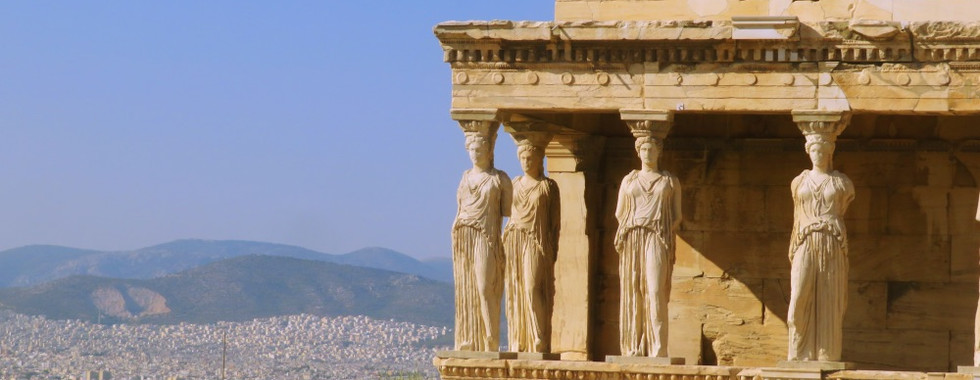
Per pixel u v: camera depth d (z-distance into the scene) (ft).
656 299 101.24
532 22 101.55
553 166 115.14
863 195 114.21
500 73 102.68
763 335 114.42
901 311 113.60
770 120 114.42
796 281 99.30
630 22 100.68
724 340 114.93
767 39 99.71
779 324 114.32
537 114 106.32
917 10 101.04
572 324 114.83
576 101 101.91
